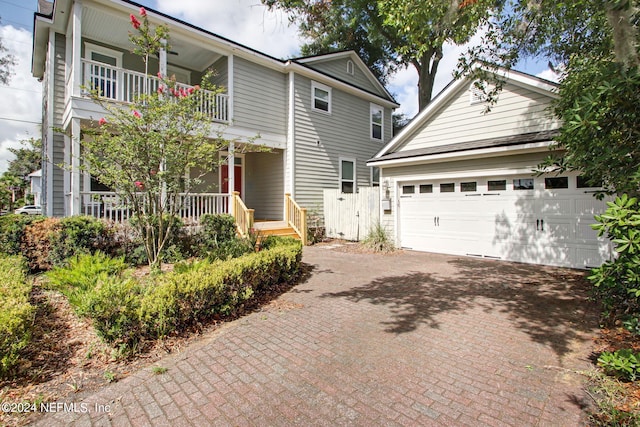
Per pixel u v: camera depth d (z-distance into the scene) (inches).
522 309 183.9
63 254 257.8
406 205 411.2
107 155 202.2
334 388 107.6
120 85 336.5
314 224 498.3
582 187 281.4
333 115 556.7
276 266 226.7
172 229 299.6
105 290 140.1
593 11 185.5
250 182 554.3
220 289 169.0
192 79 487.2
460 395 103.8
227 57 437.7
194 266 199.0
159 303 141.7
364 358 128.0
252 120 455.8
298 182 496.7
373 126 642.8
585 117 136.4
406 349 135.6
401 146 423.2
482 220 344.5
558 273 268.5
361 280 252.1
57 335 144.1
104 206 300.2
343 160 574.6
